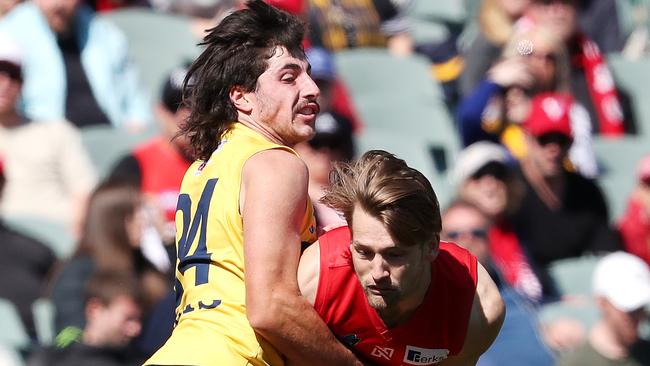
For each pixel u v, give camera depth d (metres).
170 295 22.75
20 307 24.48
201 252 13.27
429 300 13.09
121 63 32.16
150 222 23.97
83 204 25.47
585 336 25.44
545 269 27.84
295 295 12.62
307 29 13.97
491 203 27.08
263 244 12.59
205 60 13.85
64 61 31.08
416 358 13.23
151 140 28.11
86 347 22.16
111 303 22.22
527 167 28.83
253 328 12.66
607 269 24.55
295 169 13.02
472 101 31.03
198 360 12.70
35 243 25.44
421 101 34.47
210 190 13.37
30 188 27.97
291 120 13.59
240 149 13.36
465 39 37.22
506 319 24.05
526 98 31.05
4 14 32.03
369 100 34.38
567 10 33.91
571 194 29.08
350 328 12.97
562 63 32.50
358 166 12.68
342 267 12.85
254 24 13.67
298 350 12.68
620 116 35.16
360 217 12.43
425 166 31.38
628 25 41.06
